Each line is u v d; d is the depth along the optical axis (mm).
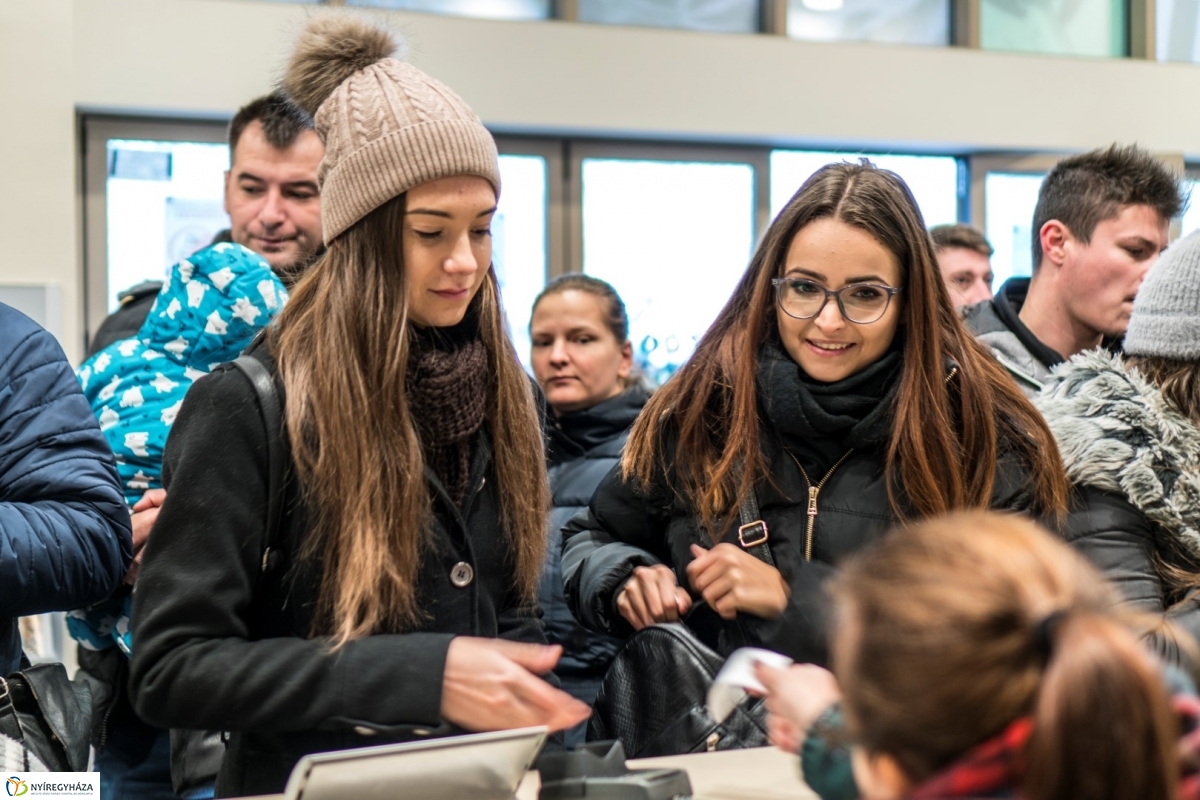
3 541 1251
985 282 3346
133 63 4199
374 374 1174
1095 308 2141
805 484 1473
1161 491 1396
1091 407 1475
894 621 609
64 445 1371
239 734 1219
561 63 4562
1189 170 5312
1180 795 582
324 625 1167
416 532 1173
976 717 585
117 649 1745
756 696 1357
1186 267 1512
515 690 1065
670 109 4668
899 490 1429
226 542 1128
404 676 1073
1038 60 5035
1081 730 559
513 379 1329
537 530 1323
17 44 4055
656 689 1399
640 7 4797
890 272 1429
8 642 1357
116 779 1755
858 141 4895
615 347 2643
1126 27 5242
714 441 1524
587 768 1062
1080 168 2158
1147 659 577
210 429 1153
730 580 1373
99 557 1347
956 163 5160
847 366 1443
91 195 4289
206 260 1780
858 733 633
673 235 4836
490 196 1223
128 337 2098
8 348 1373
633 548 1566
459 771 993
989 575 605
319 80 1318
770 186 4934
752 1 4914
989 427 1429
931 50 4922
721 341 1557
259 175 2240
